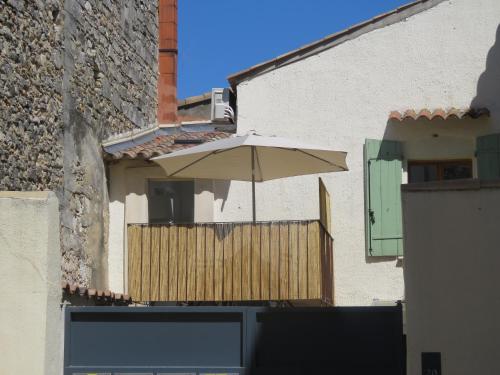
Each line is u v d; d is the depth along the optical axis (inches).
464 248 307.7
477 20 578.2
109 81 575.8
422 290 307.9
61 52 498.0
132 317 335.9
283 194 575.5
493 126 564.4
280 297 482.0
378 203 562.9
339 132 575.5
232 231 490.9
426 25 581.0
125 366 332.5
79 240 516.1
